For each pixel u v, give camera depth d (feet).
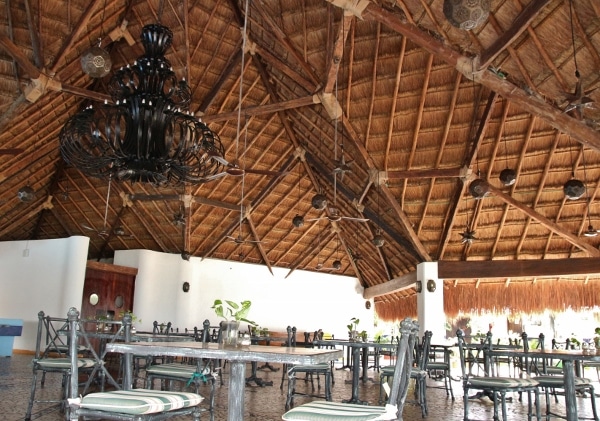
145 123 15.35
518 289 33.91
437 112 26.11
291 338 18.71
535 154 26.86
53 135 33.37
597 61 17.13
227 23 28.48
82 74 30.09
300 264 48.52
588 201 27.50
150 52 15.90
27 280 37.50
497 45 16.70
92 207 41.65
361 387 24.57
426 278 33.01
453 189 30.12
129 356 10.73
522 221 30.50
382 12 18.31
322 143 34.12
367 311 52.21
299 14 24.26
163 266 42.68
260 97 33.91
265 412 16.44
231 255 45.93
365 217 37.04
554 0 16.43
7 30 23.99
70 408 7.71
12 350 35.14
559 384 15.55
